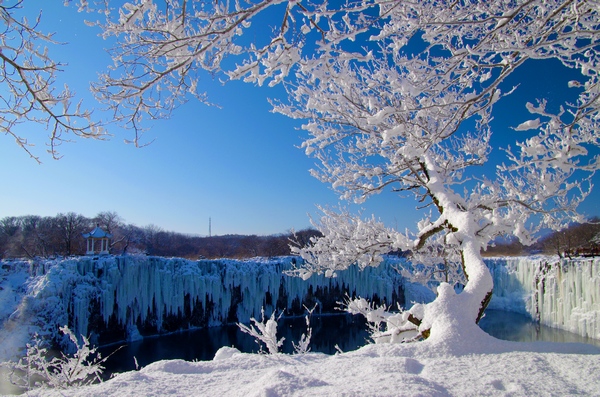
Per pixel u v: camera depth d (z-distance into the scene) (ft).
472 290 11.66
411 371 8.28
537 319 83.61
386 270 96.73
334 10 7.79
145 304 75.87
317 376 8.07
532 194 16.55
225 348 11.88
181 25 9.12
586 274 70.54
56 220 120.57
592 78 11.80
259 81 9.09
